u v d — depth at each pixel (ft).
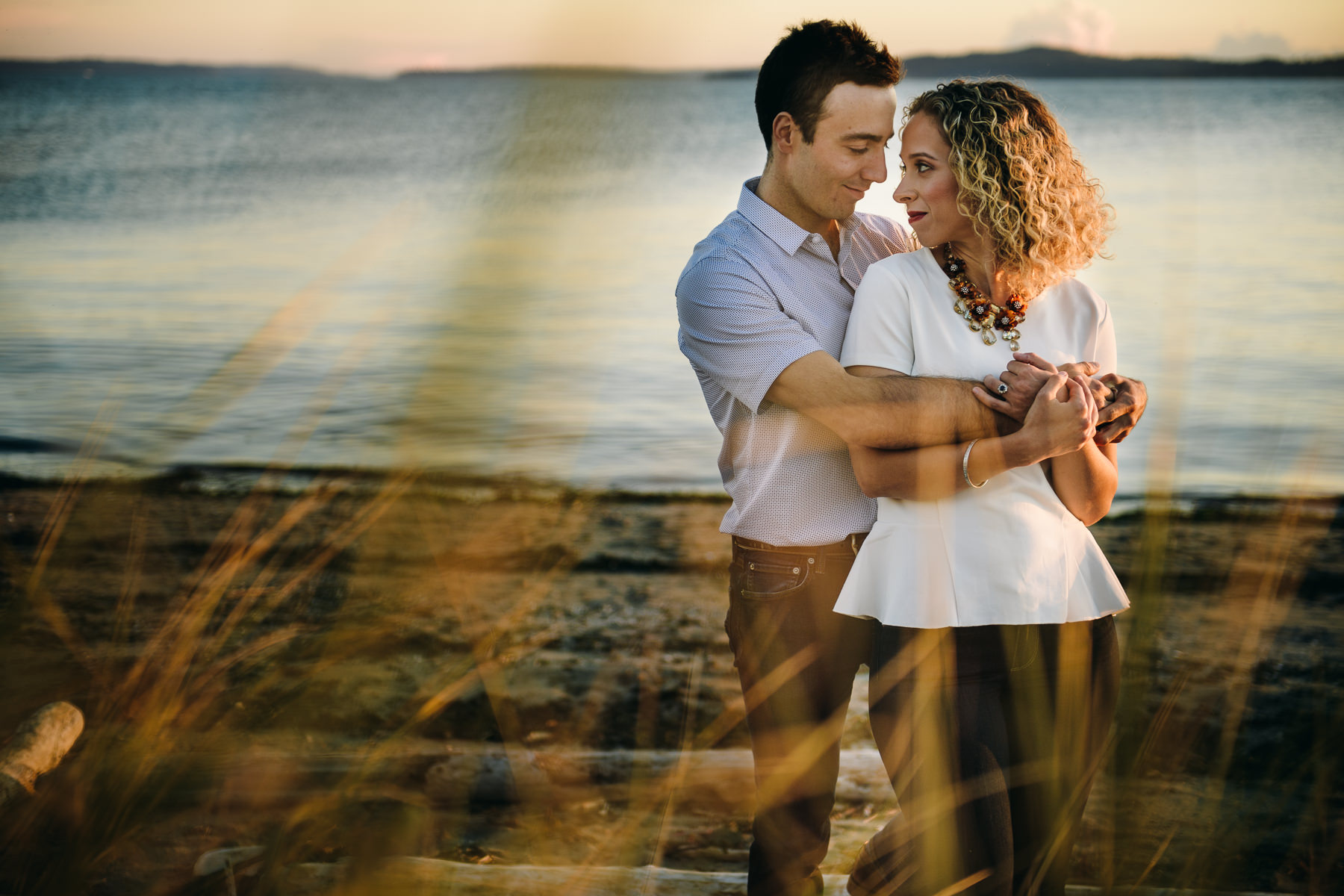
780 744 6.41
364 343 1.87
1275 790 2.55
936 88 5.80
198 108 112.98
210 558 2.35
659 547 15.62
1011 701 5.41
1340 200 52.49
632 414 19.94
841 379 5.88
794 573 6.48
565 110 1.61
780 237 6.61
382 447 1.87
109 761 2.43
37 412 2.49
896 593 5.59
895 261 6.11
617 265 1.70
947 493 5.57
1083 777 4.12
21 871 2.44
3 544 2.38
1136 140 78.07
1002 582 5.44
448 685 2.52
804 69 6.23
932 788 4.76
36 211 57.11
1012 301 5.90
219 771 2.44
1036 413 5.40
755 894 6.40
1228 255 36.47
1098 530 16.56
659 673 10.96
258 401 2.30
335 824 2.52
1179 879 2.52
